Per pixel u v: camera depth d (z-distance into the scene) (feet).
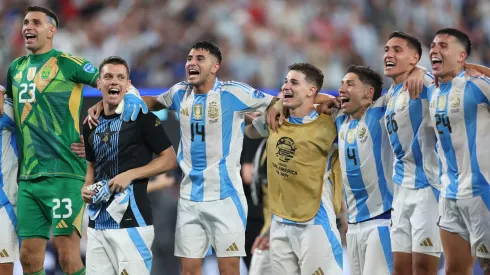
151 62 149.69
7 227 71.41
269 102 70.59
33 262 71.82
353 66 69.77
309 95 69.00
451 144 64.23
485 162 62.95
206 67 69.10
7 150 72.02
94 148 66.13
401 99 67.00
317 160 68.49
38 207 71.56
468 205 63.36
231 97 70.08
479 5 168.76
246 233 87.35
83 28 152.35
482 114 63.16
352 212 69.67
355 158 68.08
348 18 161.99
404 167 67.46
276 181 69.51
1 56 144.97
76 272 72.23
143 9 154.92
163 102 72.79
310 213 68.13
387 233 67.87
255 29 156.04
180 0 156.25
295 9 160.56
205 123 69.51
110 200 64.69
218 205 69.26
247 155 87.10
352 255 70.18
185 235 69.77
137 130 65.41
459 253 64.80
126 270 64.28
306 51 156.56
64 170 71.31
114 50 149.89
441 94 64.80
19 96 71.31
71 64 71.56
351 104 68.28
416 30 164.96
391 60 68.44
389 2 164.76
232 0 158.30
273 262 70.13
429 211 66.23
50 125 70.95
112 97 65.57
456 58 64.44
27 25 71.51
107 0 155.43
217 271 90.48
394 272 67.26
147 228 65.57
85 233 89.30
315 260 67.87
